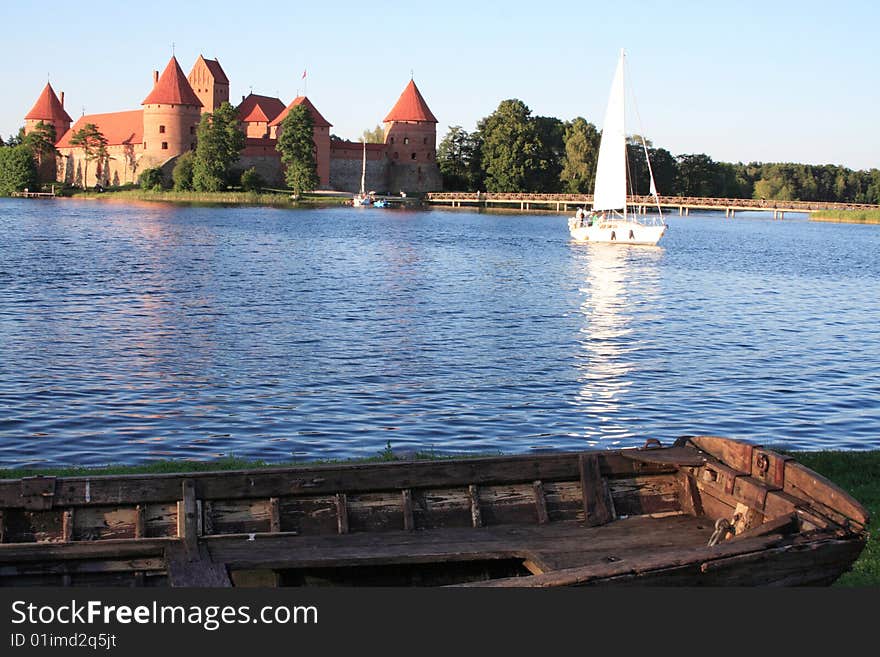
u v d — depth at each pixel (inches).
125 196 5954.7
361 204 5900.6
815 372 1042.1
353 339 1205.7
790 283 2176.4
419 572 378.9
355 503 398.9
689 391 924.6
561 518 421.1
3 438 708.7
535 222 4918.8
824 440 755.4
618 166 3334.2
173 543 361.7
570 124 6919.3
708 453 432.1
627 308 1617.9
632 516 426.6
